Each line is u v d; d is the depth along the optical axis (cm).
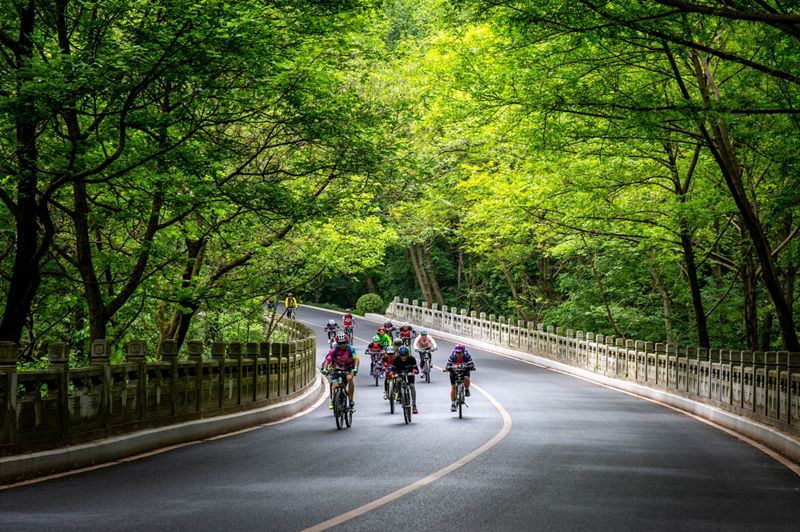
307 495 1246
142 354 1845
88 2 1764
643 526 1061
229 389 2341
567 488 1338
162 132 1917
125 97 1820
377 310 9769
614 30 1794
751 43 2209
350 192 2669
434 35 3189
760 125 2455
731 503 1244
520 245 5656
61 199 2506
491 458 1670
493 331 6794
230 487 1319
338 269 3562
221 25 1684
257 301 3500
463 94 2656
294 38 2006
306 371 3459
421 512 1123
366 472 1481
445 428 2266
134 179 2034
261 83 1888
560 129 2522
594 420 2548
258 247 2933
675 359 3347
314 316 9138
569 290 6762
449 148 4706
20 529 1001
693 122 2066
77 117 2084
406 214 4738
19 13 1933
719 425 2562
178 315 3056
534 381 4228
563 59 2242
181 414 2027
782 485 1441
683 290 5094
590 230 3791
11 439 1384
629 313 5581
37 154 1908
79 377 1584
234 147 2334
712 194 3203
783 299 2734
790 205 2455
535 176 3666
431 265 9125
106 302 2605
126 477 1424
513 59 2344
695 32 1903
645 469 1579
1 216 2247
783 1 1717
